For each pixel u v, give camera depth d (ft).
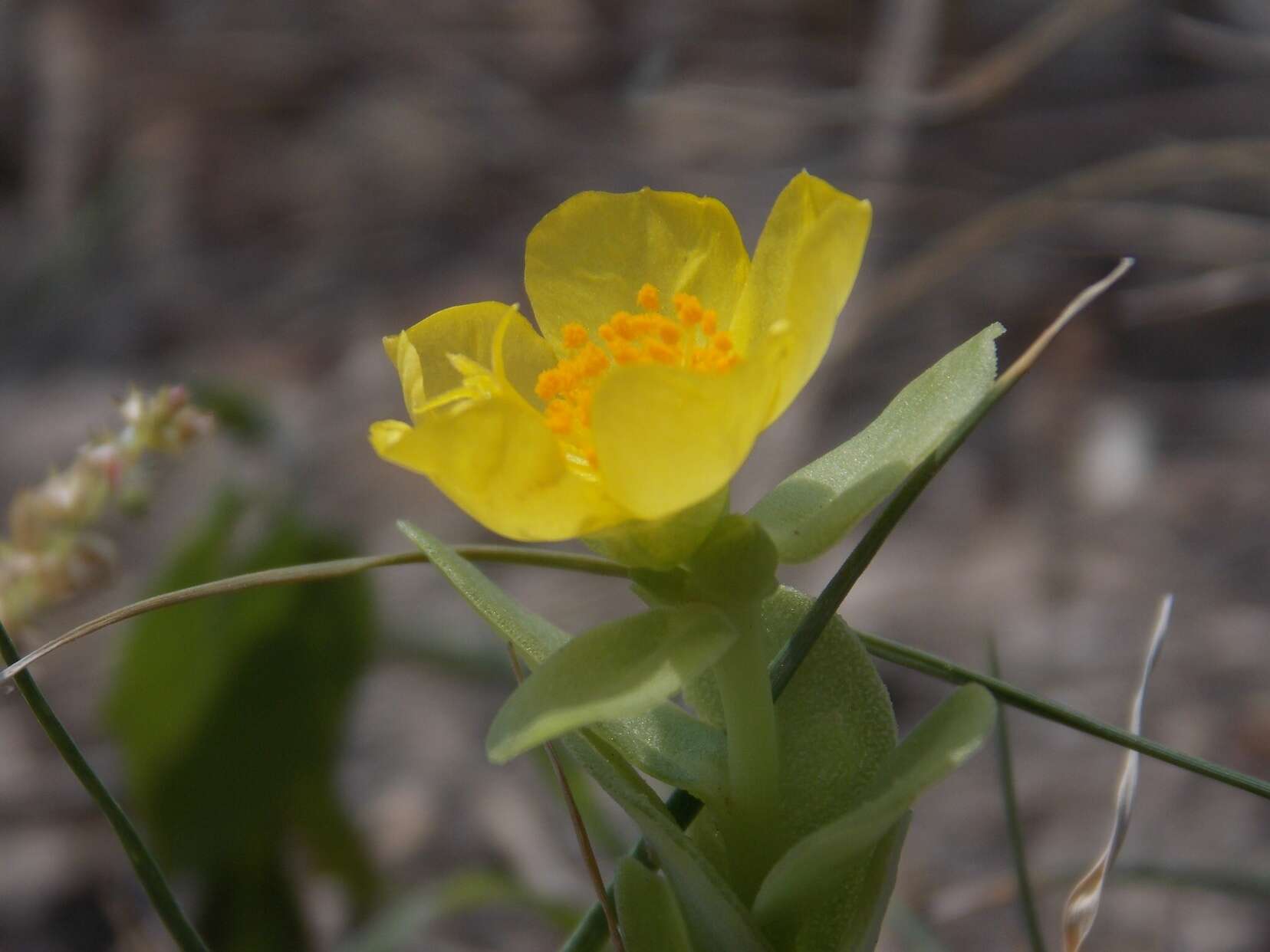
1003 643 0.97
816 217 0.51
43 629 0.61
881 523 0.52
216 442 1.04
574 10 1.71
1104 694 0.91
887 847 0.50
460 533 1.15
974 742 0.48
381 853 0.88
